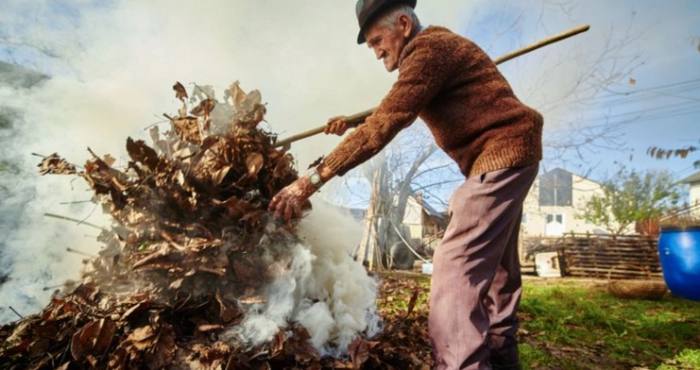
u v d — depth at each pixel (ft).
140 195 4.52
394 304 9.31
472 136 4.35
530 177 4.27
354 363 4.22
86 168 4.64
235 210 4.49
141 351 3.74
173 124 4.96
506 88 4.42
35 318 4.36
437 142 4.76
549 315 9.54
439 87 4.25
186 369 3.73
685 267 14.06
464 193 4.27
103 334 3.81
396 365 4.74
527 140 4.19
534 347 7.18
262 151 5.05
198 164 4.72
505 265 5.11
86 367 3.82
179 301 4.15
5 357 3.96
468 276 4.13
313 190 4.24
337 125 5.67
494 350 5.10
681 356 6.73
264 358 4.05
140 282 4.32
